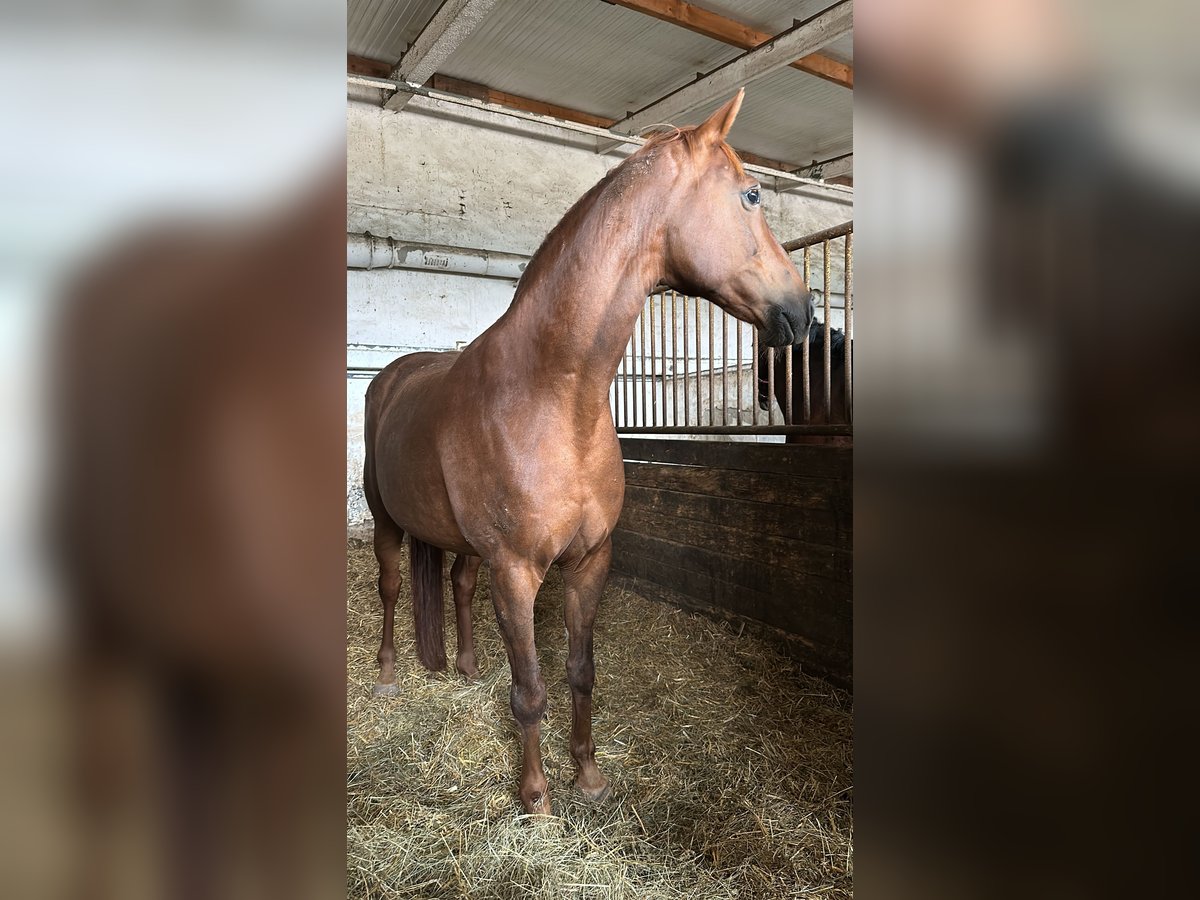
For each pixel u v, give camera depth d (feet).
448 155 16.14
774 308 4.15
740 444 7.82
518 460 4.05
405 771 5.15
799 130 19.20
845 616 6.56
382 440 5.84
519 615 4.25
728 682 6.73
